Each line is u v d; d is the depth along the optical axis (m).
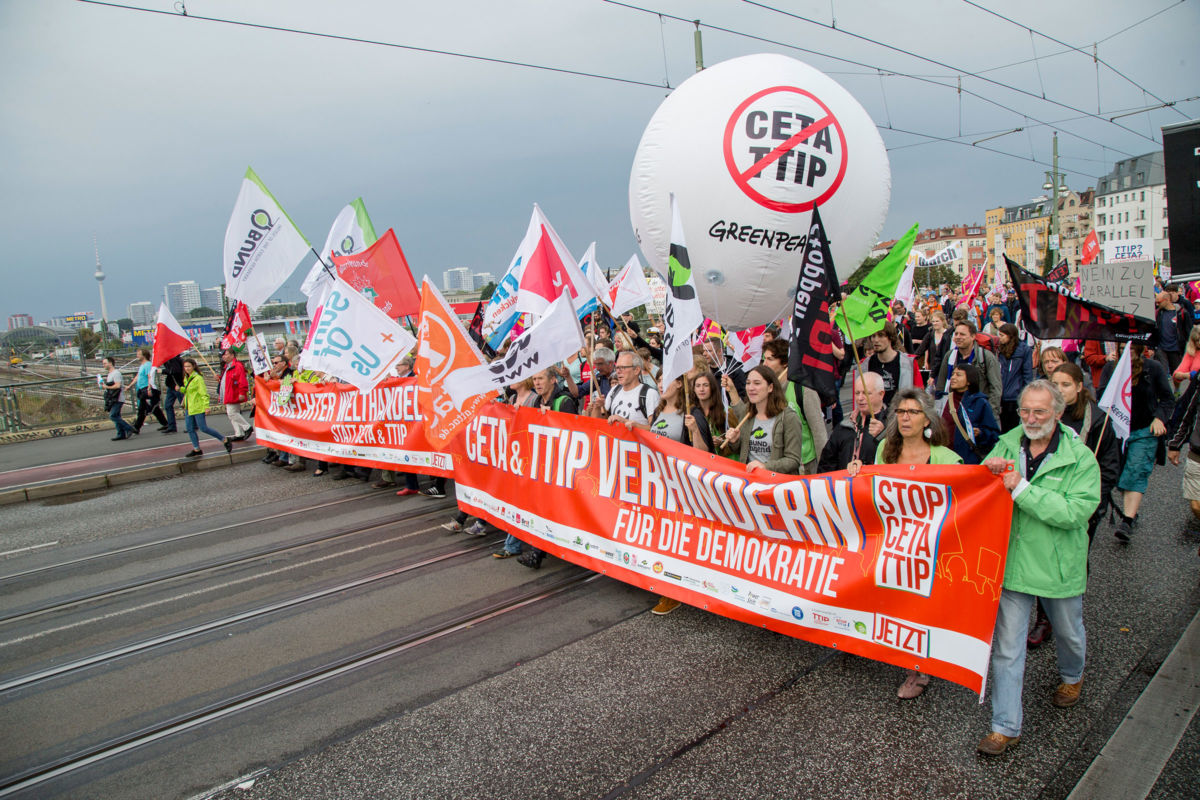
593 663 4.57
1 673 4.96
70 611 5.95
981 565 3.52
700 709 4.00
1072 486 3.45
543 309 6.38
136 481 10.97
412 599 5.73
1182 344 11.18
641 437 5.15
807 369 4.42
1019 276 5.37
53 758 3.94
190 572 6.64
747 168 5.79
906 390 3.96
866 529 3.97
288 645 5.09
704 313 6.60
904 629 3.82
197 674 4.77
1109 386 4.95
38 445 14.71
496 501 6.59
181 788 3.63
